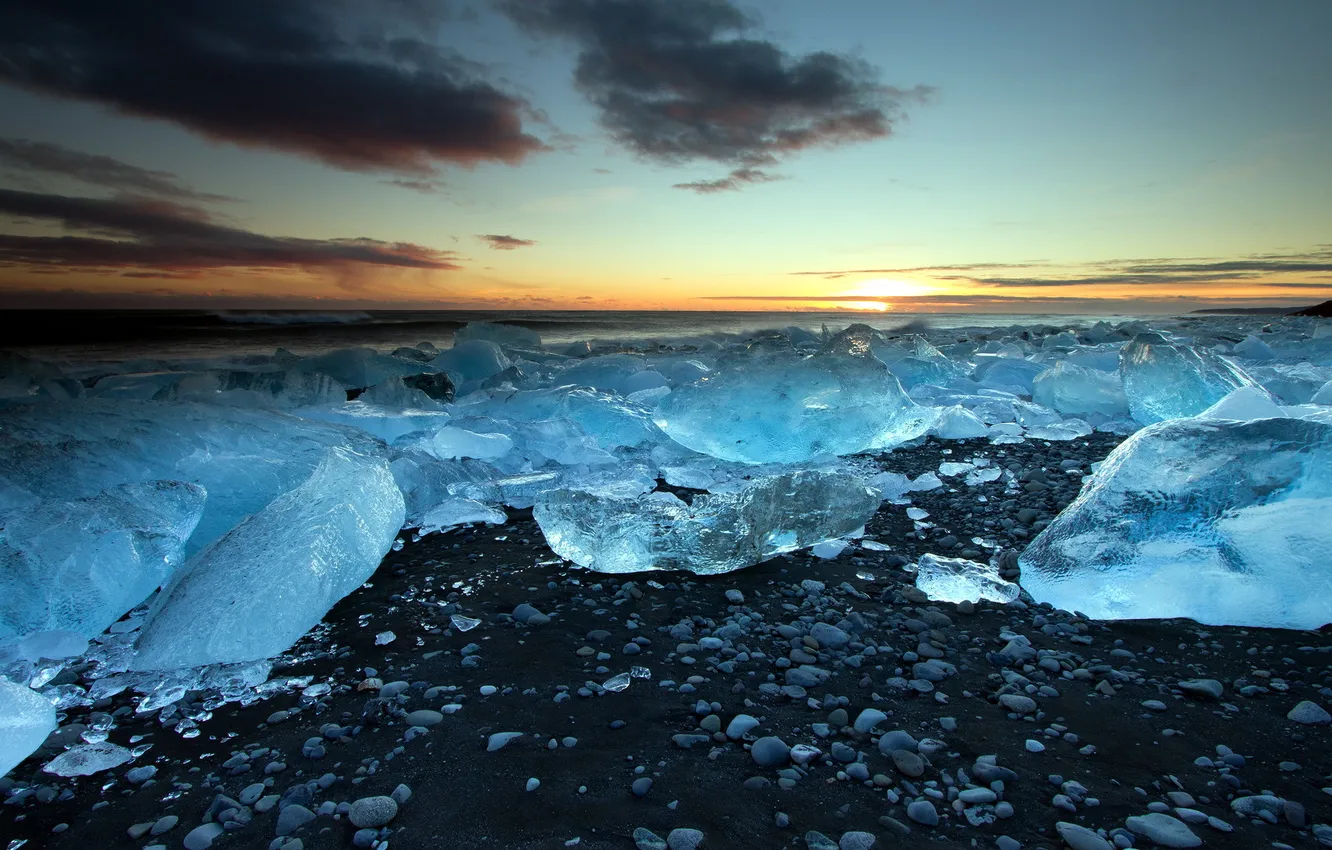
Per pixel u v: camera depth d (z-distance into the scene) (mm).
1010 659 2260
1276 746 1799
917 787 1663
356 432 4137
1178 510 2672
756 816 1571
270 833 1554
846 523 3299
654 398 6012
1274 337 9336
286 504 2945
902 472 4422
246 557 2590
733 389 4715
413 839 1513
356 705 2059
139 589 2680
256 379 5852
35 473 3045
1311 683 2086
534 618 2572
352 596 2803
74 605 2473
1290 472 2611
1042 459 4633
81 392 6152
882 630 2486
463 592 2836
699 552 2947
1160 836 1481
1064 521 2916
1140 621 2512
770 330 17000
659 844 1484
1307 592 2408
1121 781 1676
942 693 2074
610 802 1620
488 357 7957
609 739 1866
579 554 3084
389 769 1752
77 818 1615
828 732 1881
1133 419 5637
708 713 1979
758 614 2605
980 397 6098
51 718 1917
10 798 1676
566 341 13586
